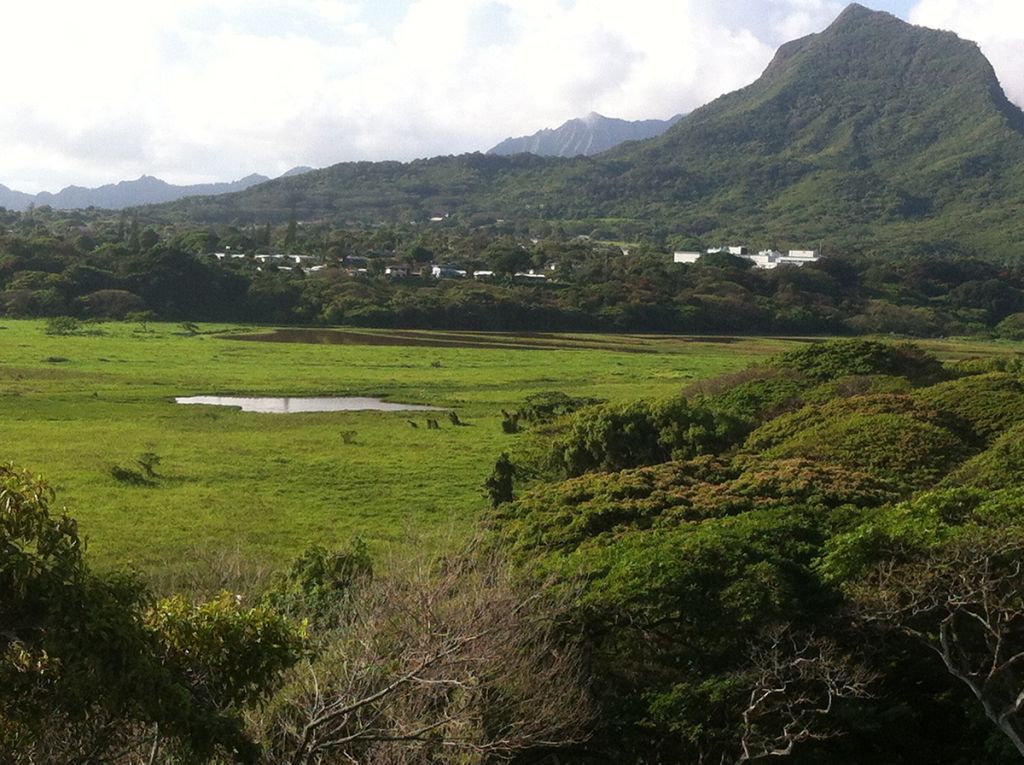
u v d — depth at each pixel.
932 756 14.88
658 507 21.14
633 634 15.77
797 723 14.27
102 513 29.66
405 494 34.41
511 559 18.14
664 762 14.13
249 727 10.76
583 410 38.41
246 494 33.59
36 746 7.98
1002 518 16.88
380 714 10.53
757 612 15.10
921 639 14.74
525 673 12.96
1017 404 32.22
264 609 8.88
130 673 7.06
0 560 6.77
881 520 17.64
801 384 41.28
